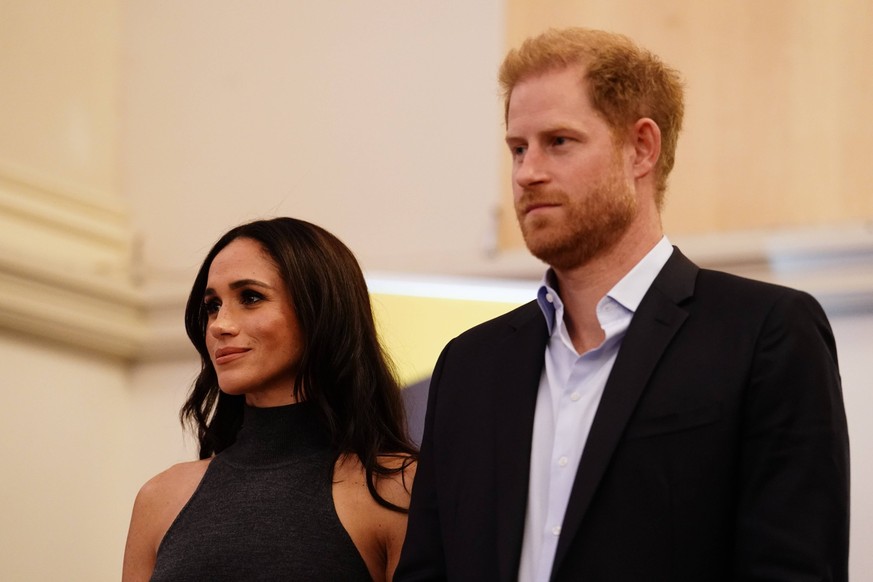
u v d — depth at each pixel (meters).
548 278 6.89
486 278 13.98
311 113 15.29
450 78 14.72
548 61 6.78
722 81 13.35
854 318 12.17
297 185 15.18
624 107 6.67
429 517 6.96
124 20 16.25
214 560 8.21
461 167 14.52
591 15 14.06
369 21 15.17
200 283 9.34
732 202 13.12
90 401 14.95
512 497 6.43
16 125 15.10
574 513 6.07
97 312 14.86
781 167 13.00
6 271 13.94
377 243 14.70
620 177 6.61
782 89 13.12
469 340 7.27
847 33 12.95
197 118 15.82
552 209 6.55
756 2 13.35
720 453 6.05
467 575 6.40
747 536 5.92
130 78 16.17
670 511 6.02
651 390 6.23
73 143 15.64
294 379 8.81
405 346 10.55
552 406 6.63
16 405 14.16
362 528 8.38
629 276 6.62
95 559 14.77
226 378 8.70
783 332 6.18
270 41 15.60
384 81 15.02
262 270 8.85
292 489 8.48
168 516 8.82
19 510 14.09
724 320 6.35
